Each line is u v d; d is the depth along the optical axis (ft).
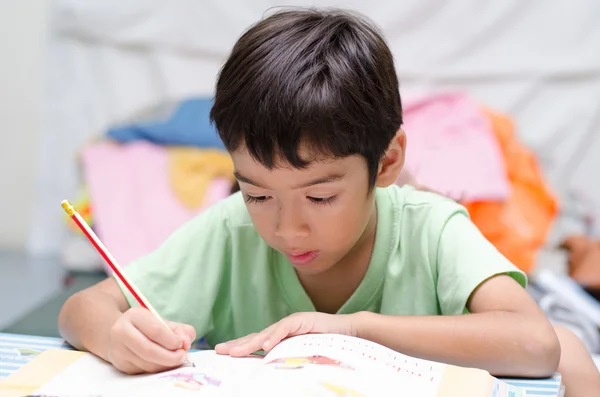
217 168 7.11
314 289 3.28
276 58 2.61
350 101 2.59
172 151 7.27
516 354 2.62
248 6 7.72
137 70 7.83
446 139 6.95
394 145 2.95
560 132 7.66
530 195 6.97
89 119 7.84
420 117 7.20
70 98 7.82
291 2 7.68
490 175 6.66
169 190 7.03
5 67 7.90
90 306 2.83
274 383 2.21
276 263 3.28
